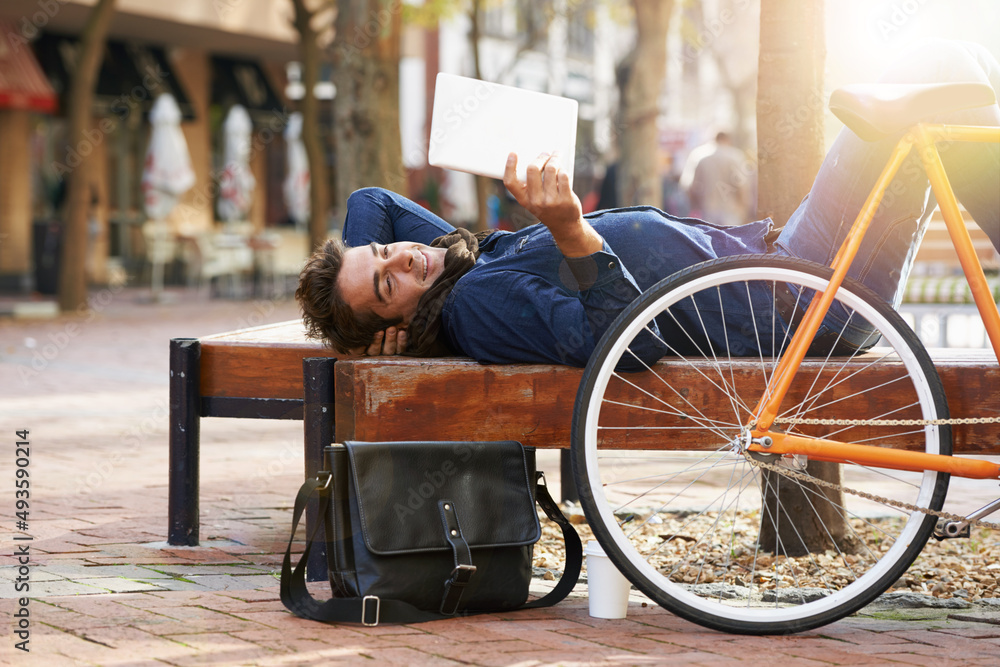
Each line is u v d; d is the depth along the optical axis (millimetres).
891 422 2740
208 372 3520
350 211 3873
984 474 2691
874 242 2877
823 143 3734
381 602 2615
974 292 2754
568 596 3049
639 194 14672
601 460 5387
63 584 2990
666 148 29344
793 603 2908
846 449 2691
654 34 14531
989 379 2816
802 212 3061
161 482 4746
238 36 21094
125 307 16406
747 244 3139
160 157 18500
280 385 3436
